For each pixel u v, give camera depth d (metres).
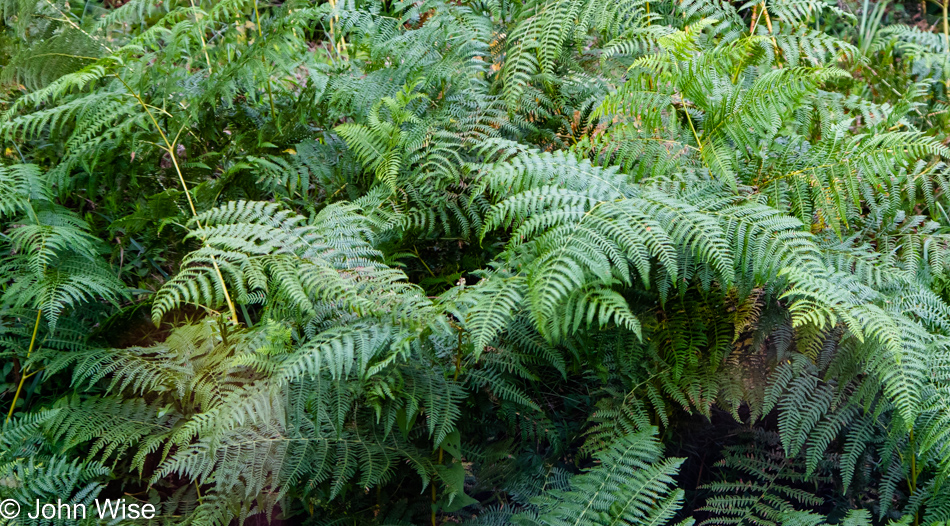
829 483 2.64
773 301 2.34
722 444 2.70
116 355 2.28
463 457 2.44
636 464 2.19
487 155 2.47
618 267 2.01
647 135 2.45
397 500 2.41
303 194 2.81
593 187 2.21
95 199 2.88
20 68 2.77
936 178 2.50
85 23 3.00
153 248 2.69
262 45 2.67
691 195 2.24
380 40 2.78
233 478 2.11
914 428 2.17
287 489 2.15
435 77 2.69
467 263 2.66
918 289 2.27
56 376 2.48
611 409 2.43
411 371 2.19
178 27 2.66
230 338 2.22
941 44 3.37
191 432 1.98
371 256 2.46
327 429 2.25
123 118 2.70
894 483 2.41
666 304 2.42
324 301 2.21
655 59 2.37
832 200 2.26
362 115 2.80
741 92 2.46
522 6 2.87
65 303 2.49
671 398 2.55
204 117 2.82
